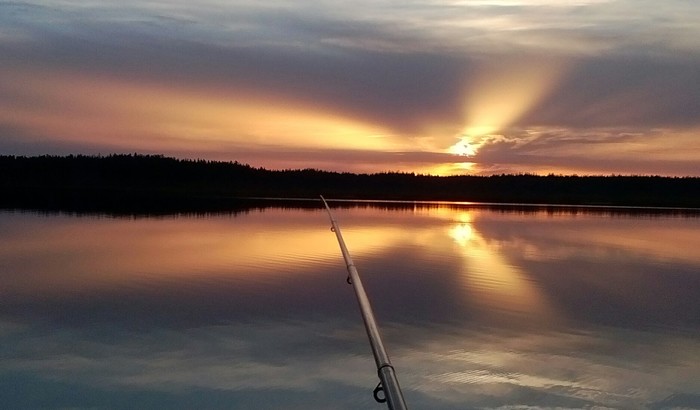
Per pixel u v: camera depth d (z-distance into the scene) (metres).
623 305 12.16
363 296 4.95
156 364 8.50
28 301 11.77
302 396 7.50
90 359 8.70
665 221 31.27
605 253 18.91
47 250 17.80
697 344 9.69
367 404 7.31
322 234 21.88
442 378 8.12
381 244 19.53
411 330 10.10
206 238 20.52
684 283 14.39
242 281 13.54
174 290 12.66
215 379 7.99
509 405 7.38
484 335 9.94
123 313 10.92
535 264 16.52
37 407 7.23
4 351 9.01
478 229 24.77
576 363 8.76
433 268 15.48
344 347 9.20
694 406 7.51
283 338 9.59
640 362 8.86
